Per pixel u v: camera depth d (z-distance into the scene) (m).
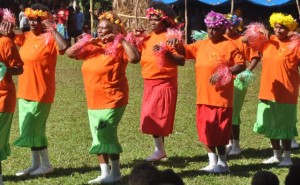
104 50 8.48
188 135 11.91
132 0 20.03
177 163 9.76
